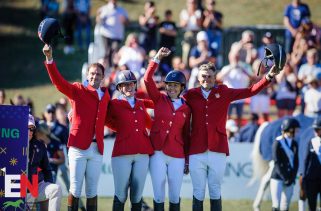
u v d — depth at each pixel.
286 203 46.53
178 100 37.19
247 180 52.00
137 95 42.28
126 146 36.06
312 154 45.94
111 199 50.78
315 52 65.81
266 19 93.75
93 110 35.84
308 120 53.66
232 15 95.00
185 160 37.69
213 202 37.09
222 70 63.19
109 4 72.38
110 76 61.03
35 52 87.31
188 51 71.75
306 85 62.34
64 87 35.41
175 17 93.50
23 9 97.94
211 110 37.00
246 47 66.88
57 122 48.50
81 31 84.56
